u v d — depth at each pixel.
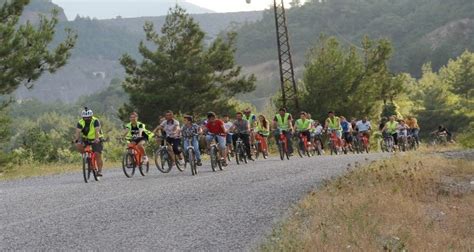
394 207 11.91
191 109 53.09
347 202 12.03
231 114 54.28
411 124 35.69
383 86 64.38
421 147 36.00
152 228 10.60
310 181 16.52
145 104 51.09
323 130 32.25
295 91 55.97
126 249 9.10
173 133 20.11
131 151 19.20
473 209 12.50
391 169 17.52
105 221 11.30
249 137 24.25
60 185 17.58
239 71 56.12
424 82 160.38
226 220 11.18
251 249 8.80
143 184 16.88
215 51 55.25
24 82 30.59
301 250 8.50
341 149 32.50
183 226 10.72
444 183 16.23
